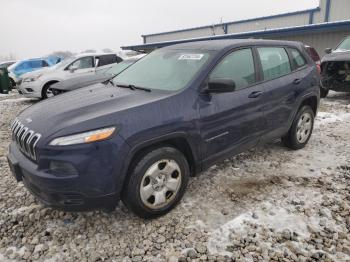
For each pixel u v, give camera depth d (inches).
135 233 111.9
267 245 104.1
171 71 138.6
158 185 115.6
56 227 116.6
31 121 113.7
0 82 523.5
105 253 102.4
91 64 417.1
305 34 646.5
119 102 117.2
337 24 573.9
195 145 123.3
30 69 638.5
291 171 158.4
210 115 126.3
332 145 195.8
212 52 137.8
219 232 111.0
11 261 100.0
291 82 167.6
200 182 147.4
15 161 111.7
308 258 98.3
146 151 111.5
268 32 692.1
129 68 165.9
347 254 99.6
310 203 127.9
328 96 370.6
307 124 187.9
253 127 147.6
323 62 334.3
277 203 128.3
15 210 128.3
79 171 97.5
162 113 113.0
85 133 99.1
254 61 151.3
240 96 138.7
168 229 113.3
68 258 100.7
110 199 105.0
